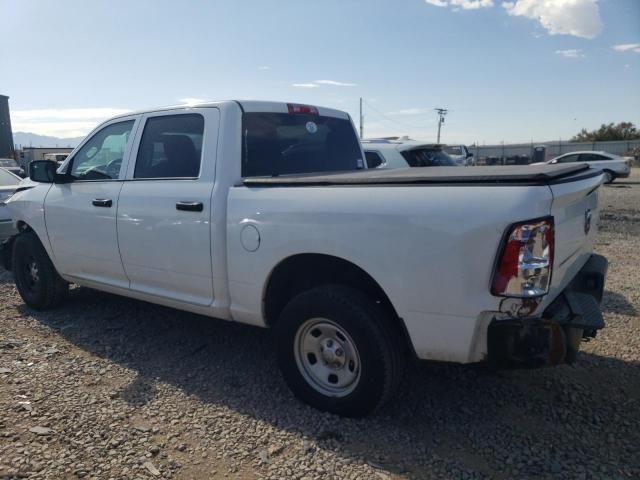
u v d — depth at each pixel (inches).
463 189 112.9
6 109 1739.7
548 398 145.7
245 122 159.5
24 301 231.8
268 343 188.1
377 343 125.2
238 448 123.3
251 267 143.5
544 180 108.9
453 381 155.7
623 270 282.0
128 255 176.1
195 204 153.1
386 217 119.3
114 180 181.9
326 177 135.6
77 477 112.3
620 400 144.0
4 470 113.4
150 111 175.8
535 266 107.1
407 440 126.0
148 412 139.6
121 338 192.7
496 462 117.6
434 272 114.3
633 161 1742.1
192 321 210.2
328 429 130.7
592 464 116.1
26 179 236.5
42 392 149.8
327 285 134.6
